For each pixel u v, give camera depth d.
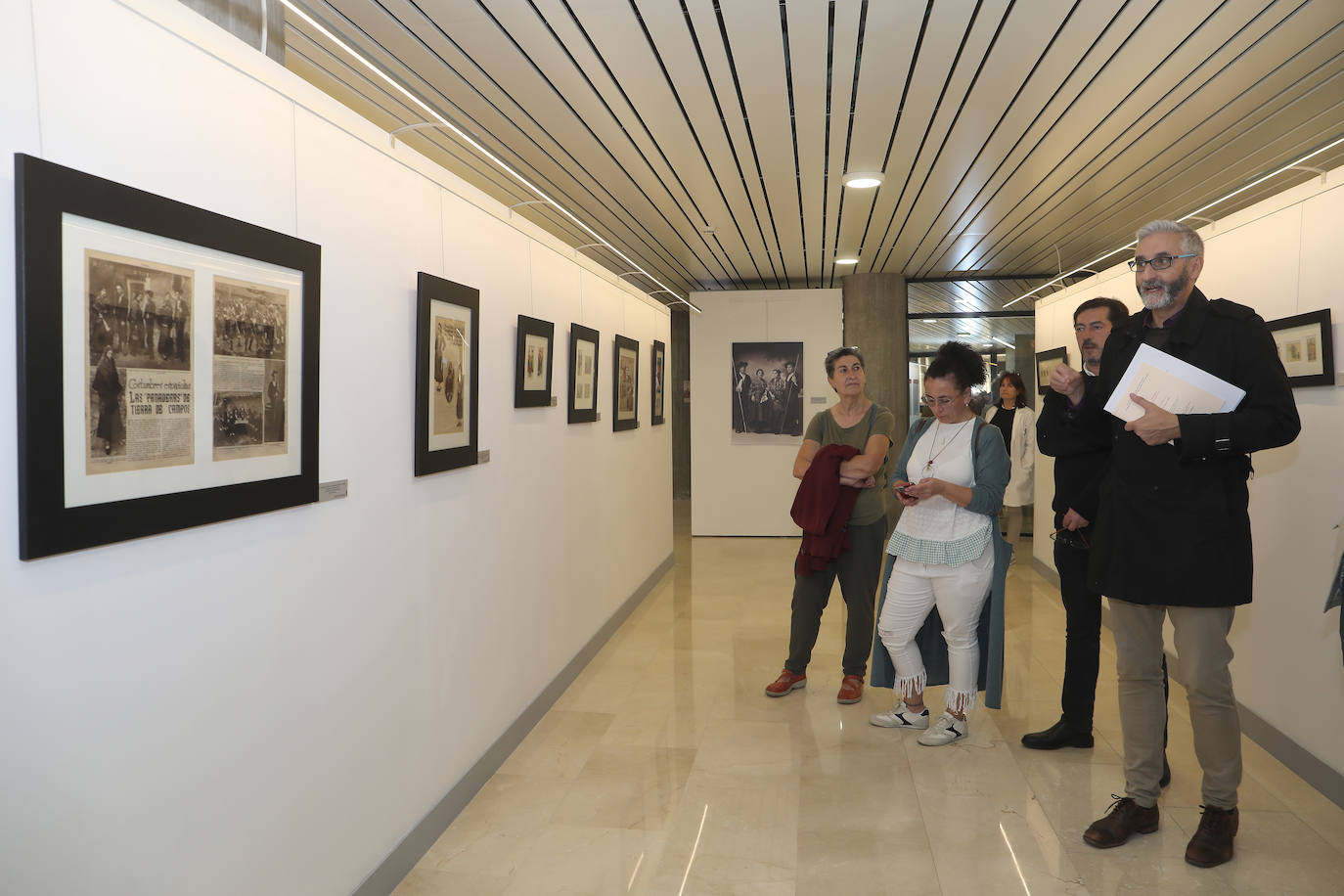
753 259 10.07
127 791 1.80
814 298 11.25
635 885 2.98
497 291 4.03
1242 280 4.48
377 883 2.85
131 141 1.79
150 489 1.82
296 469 2.35
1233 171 6.13
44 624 1.60
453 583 3.53
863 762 4.01
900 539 4.11
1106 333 3.65
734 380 11.35
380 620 2.92
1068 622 4.08
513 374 4.23
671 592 7.88
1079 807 3.52
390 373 3.00
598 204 7.01
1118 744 4.16
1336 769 3.50
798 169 6.03
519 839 3.32
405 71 4.12
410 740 3.14
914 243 9.00
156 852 1.88
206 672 2.05
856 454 4.71
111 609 1.76
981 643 4.23
